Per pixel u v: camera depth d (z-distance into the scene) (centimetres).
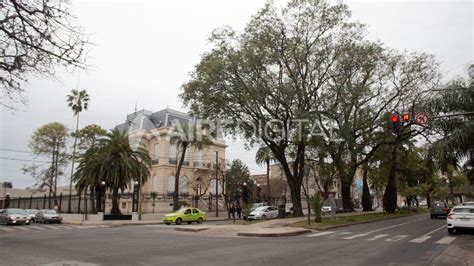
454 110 2002
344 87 2783
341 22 2719
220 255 1173
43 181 5150
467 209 1798
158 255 1182
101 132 5216
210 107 2820
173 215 3203
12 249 1356
